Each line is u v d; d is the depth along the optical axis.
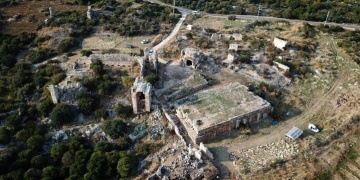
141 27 115.75
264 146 72.06
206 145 72.38
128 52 102.50
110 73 89.00
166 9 128.25
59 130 77.75
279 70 92.19
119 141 74.56
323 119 78.88
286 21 118.31
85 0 134.00
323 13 122.38
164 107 80.00
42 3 134.50
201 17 123.44
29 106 81.94
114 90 84.25
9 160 70.88
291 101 83.25
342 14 122.62
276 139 73.69
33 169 68.62
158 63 95.25
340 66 94.44
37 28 115.69
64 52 105.44
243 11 127.06
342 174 67.88
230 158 69.50
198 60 93.31
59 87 82.69
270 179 65.75
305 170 67.56
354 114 78.56
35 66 97.62
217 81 88.50
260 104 78.12
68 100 81.38
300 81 89.44
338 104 82.25
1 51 102.44
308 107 82.12
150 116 78.75
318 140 73.44
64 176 68.50
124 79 85.31
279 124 77.50
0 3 131.00
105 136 76.62
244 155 70.12
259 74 90.31
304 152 71.12
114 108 80.88
